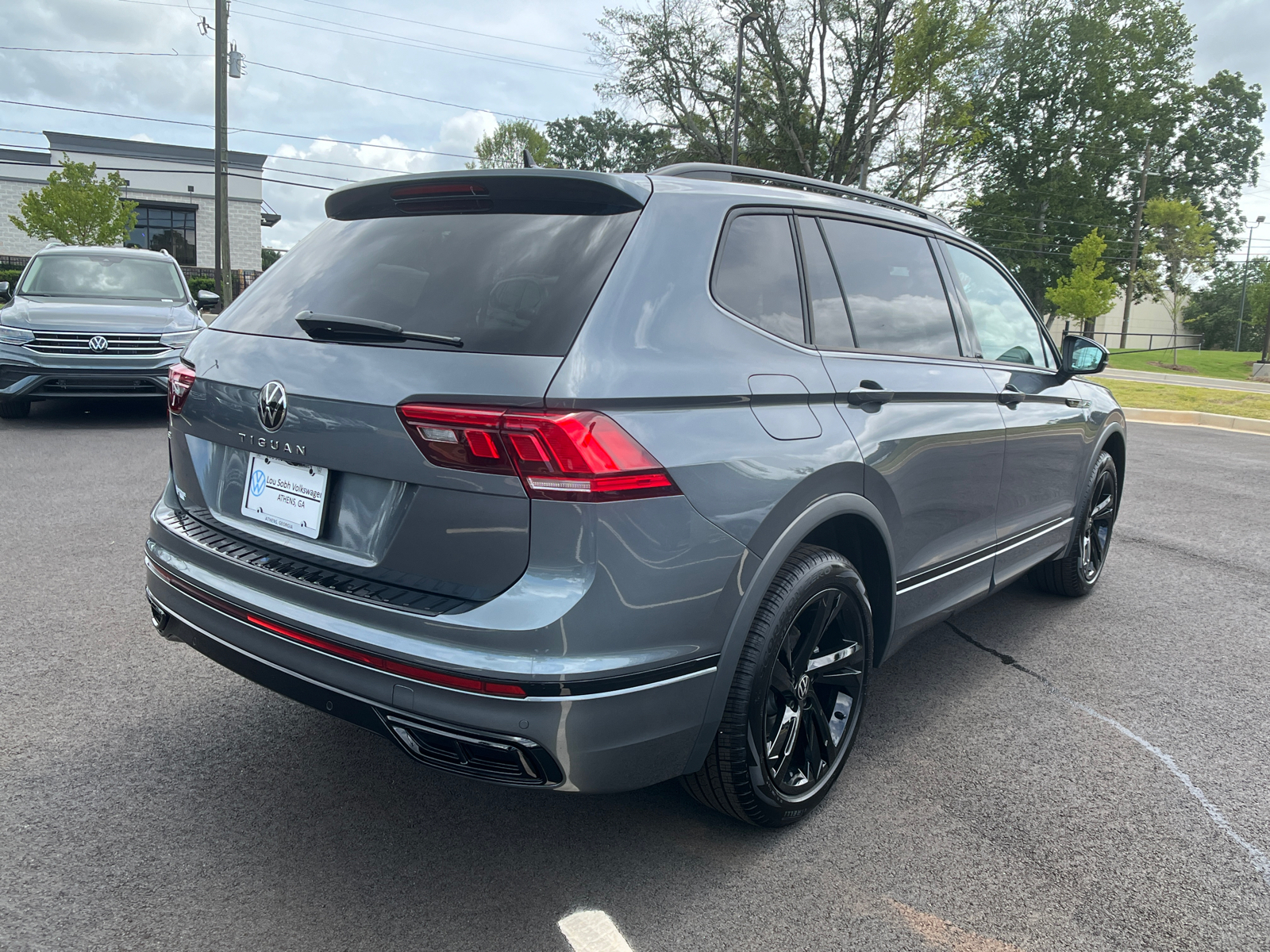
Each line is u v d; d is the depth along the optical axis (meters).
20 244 33.97
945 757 2.85
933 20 28.16
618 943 1.93
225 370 2.28
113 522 5.07
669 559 1.86
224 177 22.83
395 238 2.30
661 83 35.66
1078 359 3.77
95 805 2.38
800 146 34.81
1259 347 70.31
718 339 2.12
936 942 1.97
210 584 2.18
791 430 2.20
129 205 29.47
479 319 1.94
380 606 1.86
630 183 2.14
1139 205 45.94
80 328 7.85
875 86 31.92
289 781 2.55
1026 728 3.08
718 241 2.24
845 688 2.56
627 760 1.88
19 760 2.58
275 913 1.98
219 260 22.98
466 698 1.75
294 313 2.25
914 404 2.73
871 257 2.83
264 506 2.21
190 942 1.88
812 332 2.45
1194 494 7.48
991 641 3.95
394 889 2.08
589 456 1.73
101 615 3.71
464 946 1.90
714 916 2.03
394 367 1.90
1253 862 2.32
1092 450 4.20
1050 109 47.25
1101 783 2.71
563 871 2.18
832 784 2.51
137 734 2.78
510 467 1.74
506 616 1.74
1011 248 47.34
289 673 2.00
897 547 2.67
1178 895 2.17
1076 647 3.89
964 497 3.03
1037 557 3.88
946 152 32.97
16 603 3.79
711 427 1.99
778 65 33.91
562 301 1.91
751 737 2.15
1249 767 2.84
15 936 1.86
